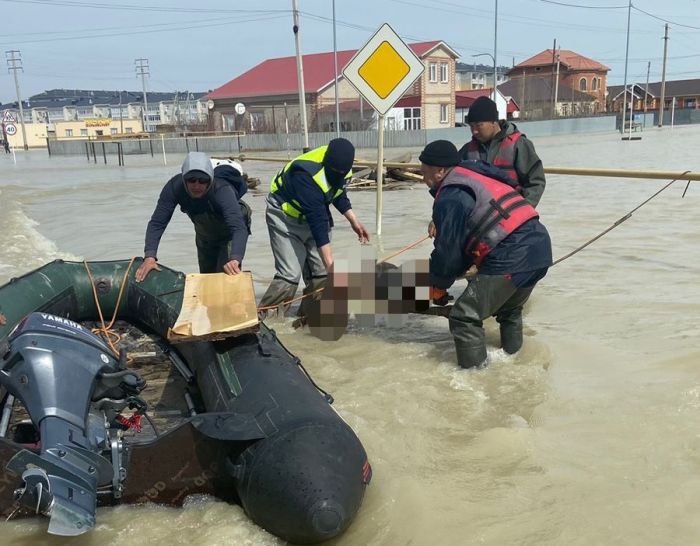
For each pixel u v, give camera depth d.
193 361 4.07
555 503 3.02
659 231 9.45
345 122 50.72
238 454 2.97
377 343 5.38
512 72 92.50
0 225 12.15
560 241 9.01
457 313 4.61
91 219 12.94
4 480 2.84
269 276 7.62
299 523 2.68
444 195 4.57
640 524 2.84
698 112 78.19
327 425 2.94
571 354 4.89
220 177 5.32
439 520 2.92
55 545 2.77
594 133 54.19
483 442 3.58
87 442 2.90
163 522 2.91
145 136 46.56
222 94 59.09
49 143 50.06
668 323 5.45
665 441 3.50
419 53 54.81
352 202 14.25
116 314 5.26
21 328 3.32
